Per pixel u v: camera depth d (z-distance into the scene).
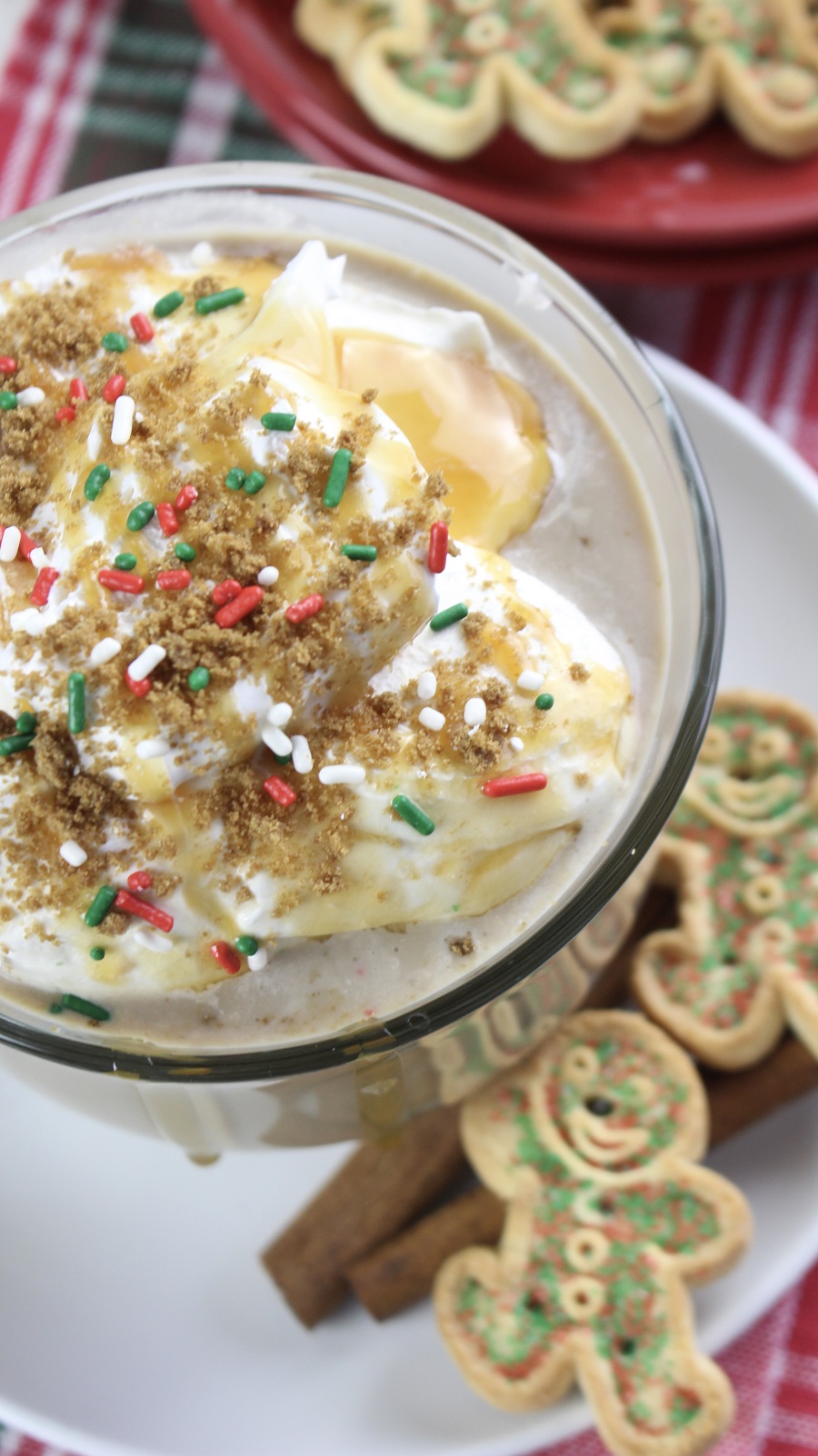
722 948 0.35
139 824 0.29
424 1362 0.34
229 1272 0.34
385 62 0.39
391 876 0.29
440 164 0.39
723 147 0.40
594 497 0.31
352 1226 0.34
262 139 0.41
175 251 0.32
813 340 0.40
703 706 0.30
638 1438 0.33
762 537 0.36
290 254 0.32
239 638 0.29
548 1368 0.33
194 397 0.30
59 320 0.31
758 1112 0.34
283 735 0.29
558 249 0.39
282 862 0.29
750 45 0.40
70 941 0.29
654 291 0.40
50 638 0.29
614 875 0.29
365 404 0.30
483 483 0.31
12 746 0.29
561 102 0.39
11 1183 0.34
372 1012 0.30
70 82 0.41
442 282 0.32
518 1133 0.34
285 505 0.29
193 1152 0.34
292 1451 0.33
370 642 0.29
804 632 0.36
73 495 0.29
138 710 0.29
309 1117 0.32
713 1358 0.35
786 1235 0.34
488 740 0.29
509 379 0.32
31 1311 0.34
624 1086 0.34
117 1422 0.33
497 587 0.30
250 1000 0.30
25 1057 0.31
